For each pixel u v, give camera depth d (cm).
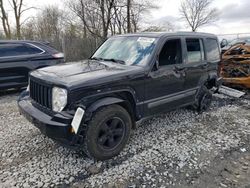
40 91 335
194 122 494
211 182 295
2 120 486
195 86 495
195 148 379
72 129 293
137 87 361
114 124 337
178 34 447
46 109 324
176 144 390
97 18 1939
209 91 557
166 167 324
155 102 399
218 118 523
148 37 420
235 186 288
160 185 287
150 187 283
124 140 353
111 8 1894
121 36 475
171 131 443
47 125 297
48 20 2719
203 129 458
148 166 325
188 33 479
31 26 2539
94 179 295
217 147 385
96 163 328
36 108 342
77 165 323
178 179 299
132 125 380
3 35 2328
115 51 441
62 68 371
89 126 311
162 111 422
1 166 318
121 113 340
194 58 484
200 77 502
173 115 530
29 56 703
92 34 1889
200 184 290
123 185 285
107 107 325
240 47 795
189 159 345
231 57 772
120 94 346
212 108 596
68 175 301
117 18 1970
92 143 315
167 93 420
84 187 281
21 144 379
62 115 294
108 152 335
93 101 313
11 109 567
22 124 464
